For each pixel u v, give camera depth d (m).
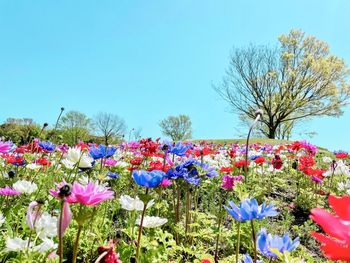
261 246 1.94
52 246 2.04
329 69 43.38
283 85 44.38
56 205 3.64
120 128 45.03
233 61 46.88
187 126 61.66
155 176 2.29
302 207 5.60
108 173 4.55
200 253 3.09
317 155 10.74
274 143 29.30
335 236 0.53
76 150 3.39
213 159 9.09
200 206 4.89
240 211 1.89
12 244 2.04
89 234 2.77
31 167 5.00
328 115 45.16
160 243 3.12
